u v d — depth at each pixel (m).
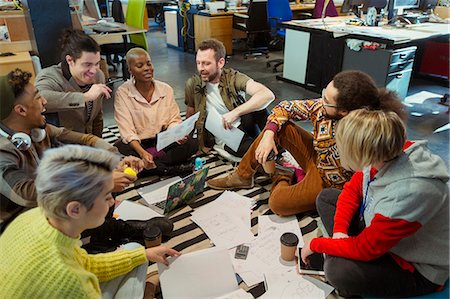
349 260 1.27
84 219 0.88
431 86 4.46
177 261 1.34
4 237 0.92
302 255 1.48
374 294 1.27
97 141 1.84
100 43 4.11
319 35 4.02
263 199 2.02
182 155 2.28
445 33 3.60
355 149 1.11
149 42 7.45
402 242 1.18
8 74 1.36
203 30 6.05
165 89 2.34
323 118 1.71
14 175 1.28
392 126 1.08
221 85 2.31
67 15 2.56
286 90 4.38
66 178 0.82
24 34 2.96
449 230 1.14
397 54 3.42
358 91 1.47
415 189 1.06
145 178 2.25
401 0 4.02
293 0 6.87
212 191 2.09
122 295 1.17
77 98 1.93
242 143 2.34
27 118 1.39
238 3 6.51
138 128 2.28
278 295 1.36
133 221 1.70
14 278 0.84
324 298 1.35
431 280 1.20
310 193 1.79
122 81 4.66
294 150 1.89
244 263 1.54
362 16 4.54
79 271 0.90
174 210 1.91
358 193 1.42
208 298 1.35
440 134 3.14
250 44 6.58
